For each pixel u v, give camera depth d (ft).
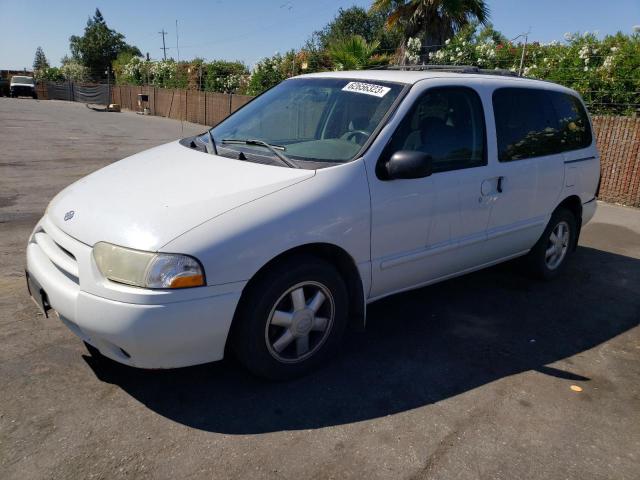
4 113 79.36
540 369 11.75
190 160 11.65
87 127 64.59
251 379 10.60
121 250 8.75
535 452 9.05
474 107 13.37
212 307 8.92
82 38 232.53
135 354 8.80
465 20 57.16
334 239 10.33
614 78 30.30
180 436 8.89
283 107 13.48
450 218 12.60
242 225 9.23
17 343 11.40
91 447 8.51
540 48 37.32
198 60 90.53
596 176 17.57
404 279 12.17
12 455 8.23
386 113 11.71
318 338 10.82
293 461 8.47
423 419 9.73
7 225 20.29
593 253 20.51
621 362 12.27
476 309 14.67
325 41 139.64
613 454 9.14
